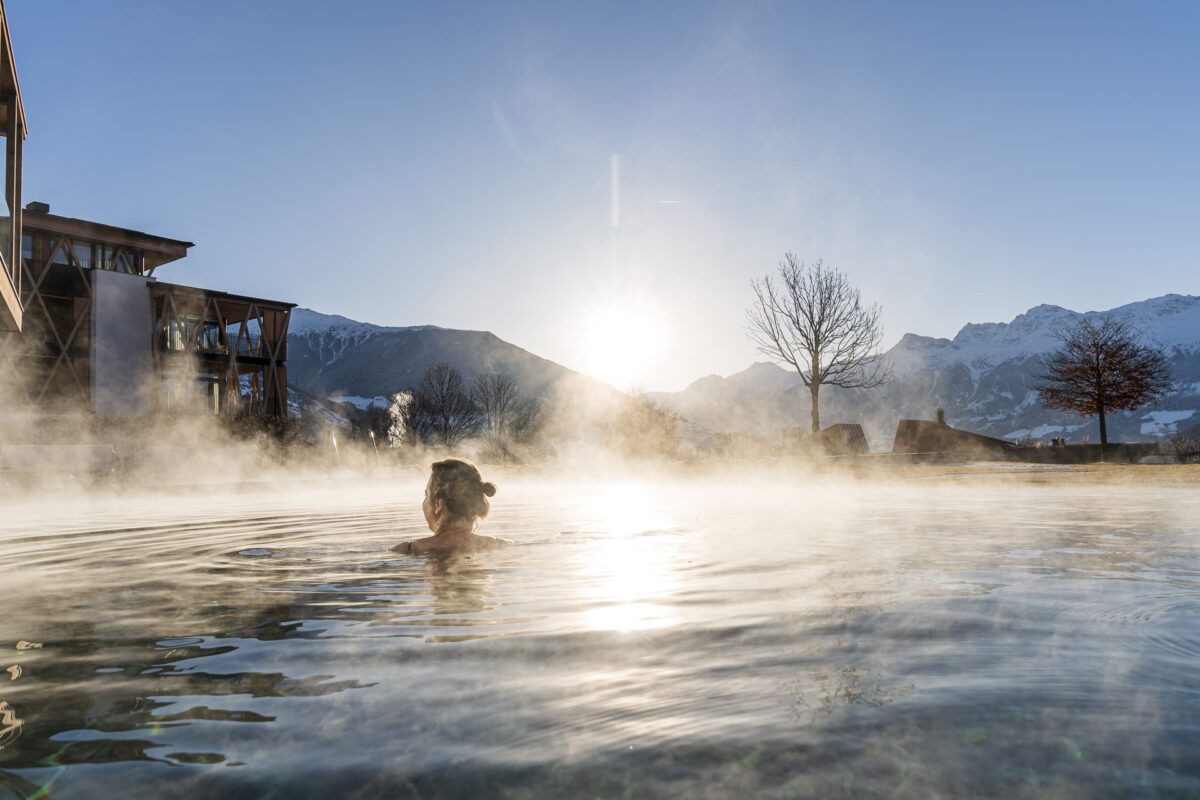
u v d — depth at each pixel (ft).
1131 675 4.65
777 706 4.09
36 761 3.38
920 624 6.27
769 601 7.45
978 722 3.77
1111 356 98.99
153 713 4.08
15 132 31.73
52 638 6.03
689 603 7.41
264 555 11.92
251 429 83.66
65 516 23.29
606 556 11.37
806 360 88.89
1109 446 68.18
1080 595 7.67
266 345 102.01
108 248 94.32
